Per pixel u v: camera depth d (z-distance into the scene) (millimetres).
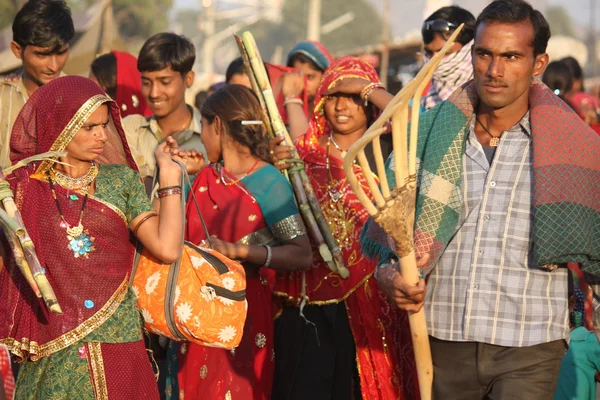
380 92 9938
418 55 13281
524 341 7660
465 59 11992
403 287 7480
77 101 7516
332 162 10195
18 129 7680
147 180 11438
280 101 14141
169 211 7906
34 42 10992
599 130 16812
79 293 7566
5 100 11211
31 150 7691
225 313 8102
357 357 9781
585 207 7449
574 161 7488
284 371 10016
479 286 7758
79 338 7539
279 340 10117
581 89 19875
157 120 11789
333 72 10211
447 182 7852
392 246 7926
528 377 7660
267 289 9852
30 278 7008
